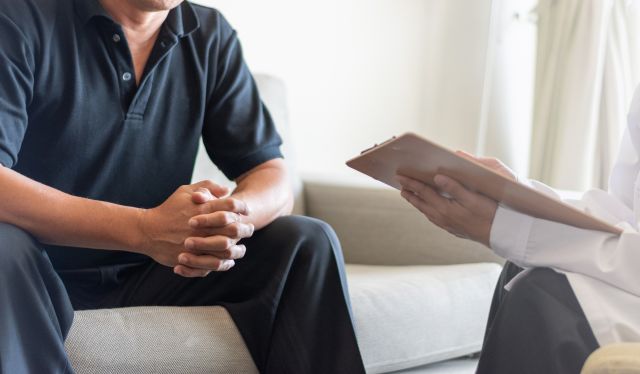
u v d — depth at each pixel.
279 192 1.50
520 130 3.16
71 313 1.16
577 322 0.99
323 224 1.41
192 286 1.44
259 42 2.78
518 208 1.07
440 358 1.80
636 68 2.89
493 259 2.11
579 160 2.90
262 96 2.26
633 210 1.24
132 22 1.42
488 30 3.21
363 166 1.15
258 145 1.59
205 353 1.25
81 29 1.39
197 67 1.53
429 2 3.21
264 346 1.33
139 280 1.48
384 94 3.13
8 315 1.03
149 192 1.49
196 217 1.23
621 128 2.89
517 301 1.05
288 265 1.34
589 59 2.91
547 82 3.05
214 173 2.06
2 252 1.06
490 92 3.23
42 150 1.38
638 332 0.96
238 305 1.34
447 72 3.24
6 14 1.30
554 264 1.07
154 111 1.47
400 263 2.15
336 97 3.01
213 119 1.59
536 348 1.02
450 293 1.83
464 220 1.13
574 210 1.00
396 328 1.69
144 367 1.19
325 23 2.95
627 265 1.01
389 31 3.12
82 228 1.21
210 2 2.63
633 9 2.88
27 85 1.31
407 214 2.14
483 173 0.99
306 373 1.31
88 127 1.40
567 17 3.02
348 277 1.83
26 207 1.18
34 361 1.06
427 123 3.25
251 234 1.28
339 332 1.35
